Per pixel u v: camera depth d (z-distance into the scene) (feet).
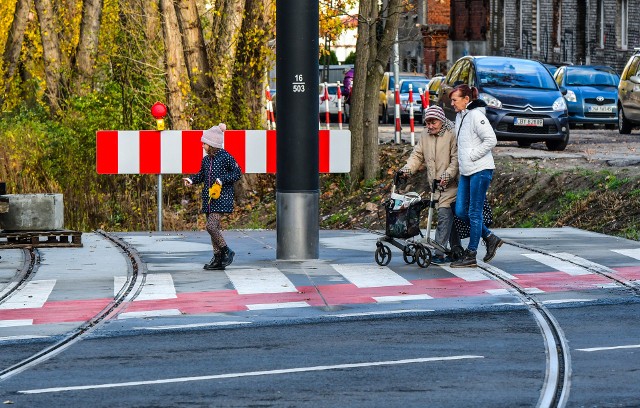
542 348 55.21
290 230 86.99
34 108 218.79
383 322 63.52
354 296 72.23
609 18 280.10
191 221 144.05
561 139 151.33
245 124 160.35
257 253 92.22
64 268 84.84
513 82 157.58
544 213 117.08
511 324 61.98
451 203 82.48
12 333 61.46
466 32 386.32
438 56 404.77
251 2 159.53
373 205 144.36
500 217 122.72
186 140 113.80
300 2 84.94
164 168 113.80
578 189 117.39
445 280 77.46
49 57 206.80
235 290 74.79
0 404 45.34
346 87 270.87
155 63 163.32
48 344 58.54
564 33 304.71
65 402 45.55
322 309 68.08
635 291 72.43
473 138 79.77
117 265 86.28
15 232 96.94
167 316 66.33
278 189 87.35
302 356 54.13
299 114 85.92
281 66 85.71
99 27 202.59
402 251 89.81
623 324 61.46
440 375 49.44
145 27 165.48
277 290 74.69
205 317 65.82
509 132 150.82
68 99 185.16
